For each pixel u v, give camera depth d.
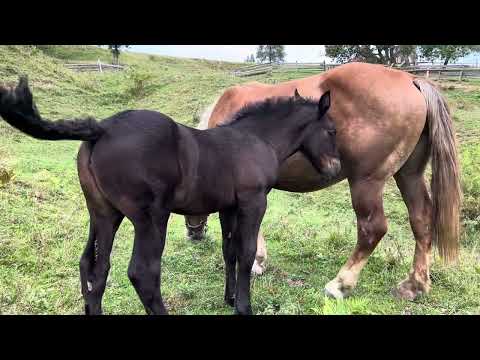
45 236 5.30
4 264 4.51
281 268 5.36
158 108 18.69
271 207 8.67
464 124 12.57
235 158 3.72
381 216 4.38
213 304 4.30
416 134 4.29
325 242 6.27
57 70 20.98
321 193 9.57
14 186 6.89
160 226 3.26
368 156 4.31
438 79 21.02
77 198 7.26
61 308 3.88
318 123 4.32
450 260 4.43
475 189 7.45
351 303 3.98
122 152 3.09
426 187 4.78
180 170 3.32
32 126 2.87
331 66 26.20
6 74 17.39
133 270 3.19
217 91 19.86
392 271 5.10
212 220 8.16
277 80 22.45
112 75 24.41
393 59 25.42
